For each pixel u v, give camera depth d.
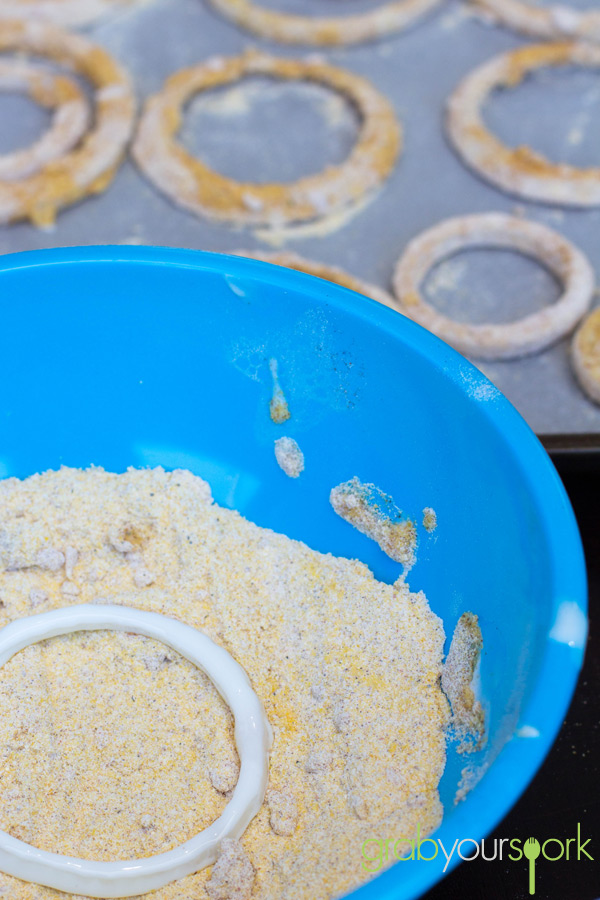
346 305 0.40
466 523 0.39
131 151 0.54
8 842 0.36
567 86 0.57
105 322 0.41
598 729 0.42
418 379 0.39
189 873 0.36
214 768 0.38
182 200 0.52
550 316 0.49
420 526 0.40
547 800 0.41
